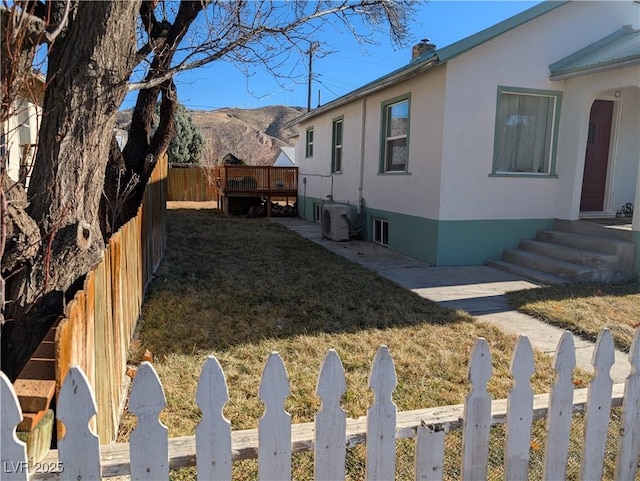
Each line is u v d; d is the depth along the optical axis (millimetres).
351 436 1938
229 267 7957
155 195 7547
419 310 5645
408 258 9195
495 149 8391
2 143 2455
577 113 8258
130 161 6199
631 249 7266
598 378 2193
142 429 1664
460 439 2953
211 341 4484
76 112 2773
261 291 6340
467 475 2080
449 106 8023
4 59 2199
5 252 2523
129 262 4320
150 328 4824
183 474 2611
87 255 2957
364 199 11633
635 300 6137
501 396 3504
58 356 1910
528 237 8797
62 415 1572
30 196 2811
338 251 9922
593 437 2232
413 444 2883
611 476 2676
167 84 5809
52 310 2828
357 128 11930
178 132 28562
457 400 3473
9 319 2637
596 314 5516
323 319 5215
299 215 17359
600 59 7582
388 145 10539
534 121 8664
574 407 2217
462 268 8234
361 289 6590
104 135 2973
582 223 8172
